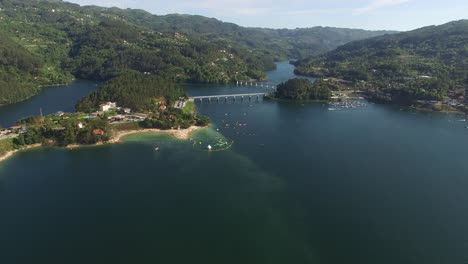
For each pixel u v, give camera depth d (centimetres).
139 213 17238
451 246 14962
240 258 14188
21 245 14762
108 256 14200
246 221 16650
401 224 16488
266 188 19900
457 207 17962
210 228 16100
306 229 16088
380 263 13988
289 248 14812
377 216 17112
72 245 14825
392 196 19100
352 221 16712
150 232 15762
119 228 16025
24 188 19650
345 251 14650
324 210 17638
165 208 17725
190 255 14325
